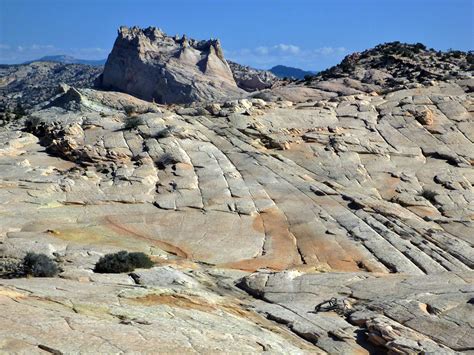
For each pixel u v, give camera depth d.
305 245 34.16
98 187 41.72
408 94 67.12
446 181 48.22
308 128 57.41
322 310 21.00
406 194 45.56
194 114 60.56
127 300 17.78
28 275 22.33
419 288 22.50
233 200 40.50
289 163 49.69
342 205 40.88
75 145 48.97
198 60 174.12
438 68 88.06
